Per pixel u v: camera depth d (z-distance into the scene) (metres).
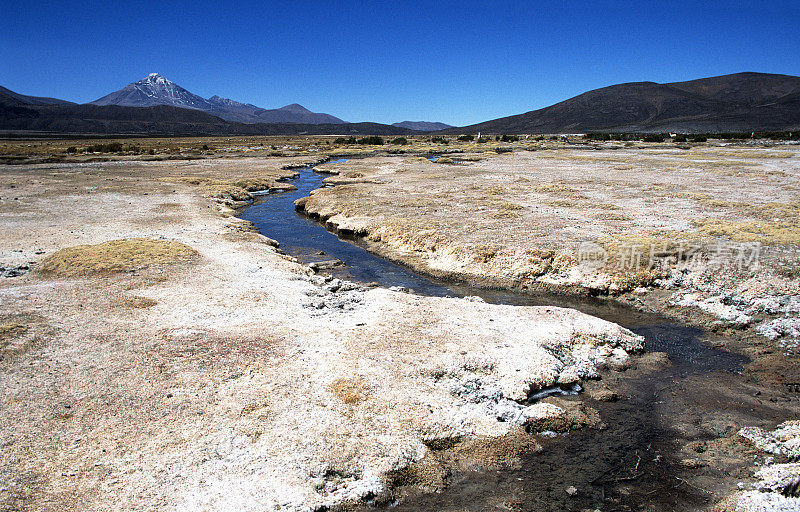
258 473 10.53
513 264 26.70
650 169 65.19
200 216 38.75
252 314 18.70
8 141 168.38
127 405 12.56
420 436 12.06
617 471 11.59
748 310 20.55
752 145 108.88
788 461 11.63
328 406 12.74
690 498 10.70
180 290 21.08
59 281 22.09
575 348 17.12
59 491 9.73
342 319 18.66
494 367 15.13
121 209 41.00
